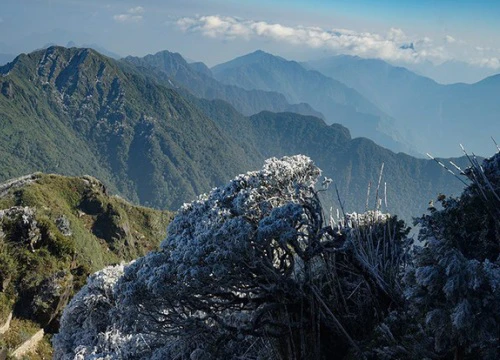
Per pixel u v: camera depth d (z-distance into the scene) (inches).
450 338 214.8
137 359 504.4
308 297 368.8
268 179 421.4
